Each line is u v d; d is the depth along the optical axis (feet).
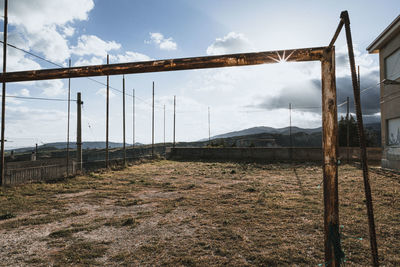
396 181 36.76
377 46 51.11
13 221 21.61
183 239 17.12
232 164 71.67
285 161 74.54
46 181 43.52
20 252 15.35
